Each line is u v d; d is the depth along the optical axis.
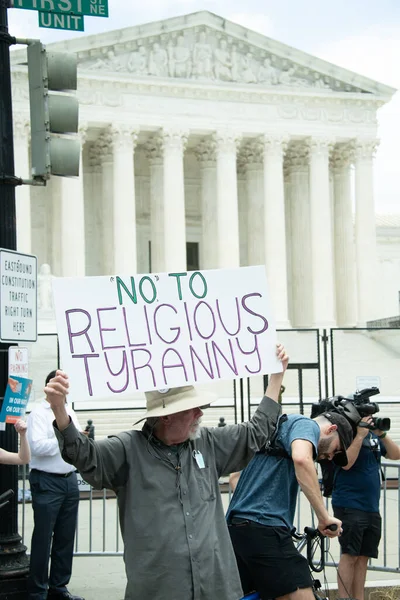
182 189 66.00
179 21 65.56
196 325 7.69
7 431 11.79
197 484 7.35
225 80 67.44
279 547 8.73
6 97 12.08
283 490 8.93
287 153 73.75
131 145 64.94
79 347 7.38
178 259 65.19
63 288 7.44
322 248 68.62
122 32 64.19
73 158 12.02
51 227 66.19
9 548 11.92
